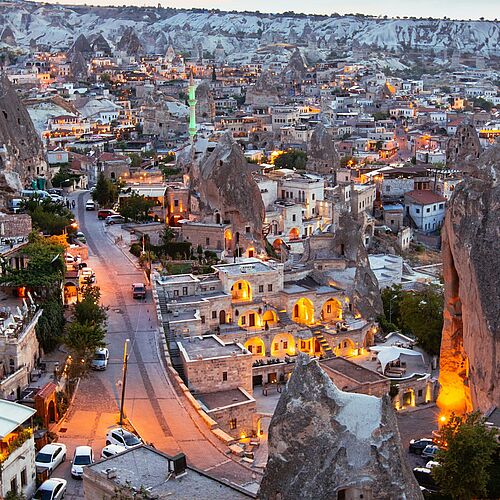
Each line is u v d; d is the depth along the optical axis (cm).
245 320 14038
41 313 11225
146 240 16988
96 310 12256
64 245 15200
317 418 6844
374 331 14538
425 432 10731
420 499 6931
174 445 9188
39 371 10450
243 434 10975
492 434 8556
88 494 7506
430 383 12300
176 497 7031
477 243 10375
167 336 12569
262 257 17288
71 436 9275
